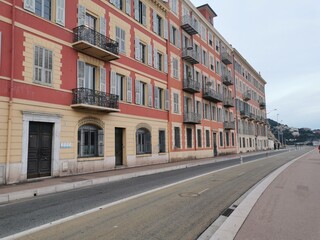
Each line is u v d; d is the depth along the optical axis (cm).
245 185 1166
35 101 1390
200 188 1095
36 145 1399
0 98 1247
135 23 2217
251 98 5859
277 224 588
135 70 2169
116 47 1845
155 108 2420
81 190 1131
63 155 1510
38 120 1391
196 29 3350
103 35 1783
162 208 768
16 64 1323
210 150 3506
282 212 686
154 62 2447
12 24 1320
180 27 3014
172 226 606
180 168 2081
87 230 580
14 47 1322
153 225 612
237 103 4816
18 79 1325
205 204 817
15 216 713
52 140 1474
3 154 1238
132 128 2097
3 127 1249
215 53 3997
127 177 1544
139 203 833
